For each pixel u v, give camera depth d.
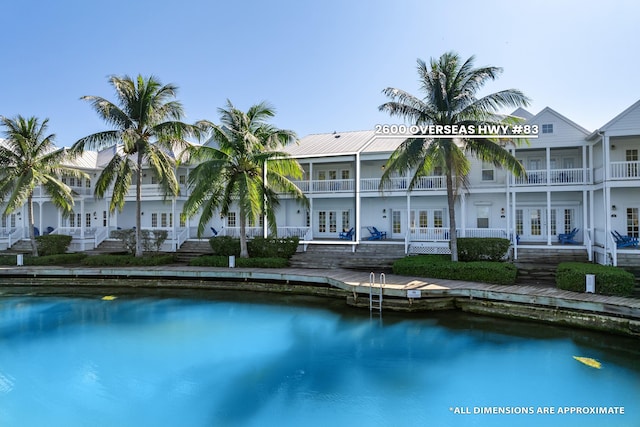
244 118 18.94
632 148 18.22
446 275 14.63
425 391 8.22
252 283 16.78
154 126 19.94
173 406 7.83
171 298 15.85
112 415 7.57
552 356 9.61
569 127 18.67
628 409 7.33
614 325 10.48
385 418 7.27
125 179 19.83
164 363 9.84
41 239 23.20
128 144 18.39
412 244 19.77
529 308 11.79
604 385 8.23
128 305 14.97
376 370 9.21
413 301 12.82
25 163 21.84
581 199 20.27
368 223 24.12
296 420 7.28
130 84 19.73
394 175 22.16
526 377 8.65
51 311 14.37
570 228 20.52
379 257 18.72
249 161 18.97
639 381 8.38
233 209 26.89
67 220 29.80
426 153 15.62
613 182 15.98
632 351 9.76
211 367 9.58
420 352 10.09
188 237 24.64
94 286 18.06
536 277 14.98
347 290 13.82
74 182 28.81
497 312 12.29
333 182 23.45
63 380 9.00
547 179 18.53
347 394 8.18
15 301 15.76
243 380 8.89
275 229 19.44
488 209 21.80
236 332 11.89
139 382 8.88
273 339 11.30
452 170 17.69
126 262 19.53
